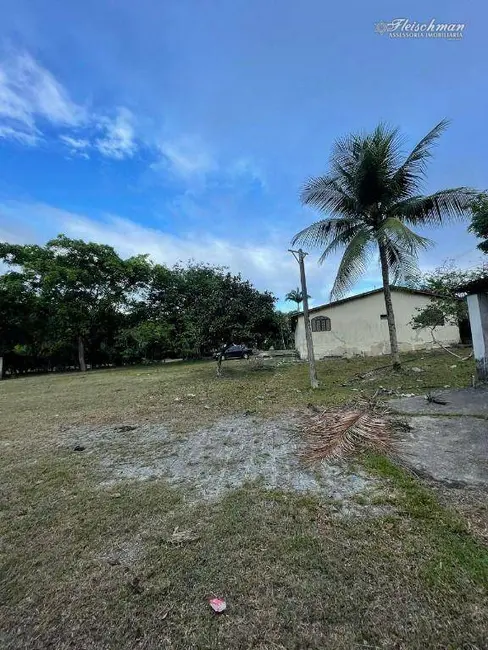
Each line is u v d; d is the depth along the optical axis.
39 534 2.59
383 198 9.77
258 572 2.06
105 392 9.99
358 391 7.58
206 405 7.03
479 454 3.52
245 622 1.72
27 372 24.33
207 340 11.97
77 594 1.97
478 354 7.14
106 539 2.48
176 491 3.19
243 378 11.10
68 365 26.17
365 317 16.23
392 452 3.72
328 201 10.36
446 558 2.07
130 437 5.05
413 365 10.72
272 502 2.88
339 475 3.31
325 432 4.39
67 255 21.84
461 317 13.57
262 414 5.98
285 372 12.04
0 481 3.64
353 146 9.73
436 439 4.02
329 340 16.36
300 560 2.14
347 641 1.59
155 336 22.39
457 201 8.91
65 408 7.76
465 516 2.49
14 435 5.55
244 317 11.73
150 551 2.32
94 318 22.97
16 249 20.98
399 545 2.22
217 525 2.57
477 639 1.56
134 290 24.52
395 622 1.67
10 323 21.34
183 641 1.65
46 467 3.99
